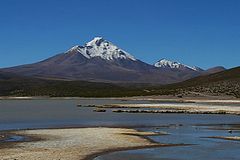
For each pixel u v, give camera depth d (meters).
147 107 111.00
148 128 56.88
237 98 164.50
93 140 41.94
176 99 168.62
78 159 31.77
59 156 32.50
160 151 35.97
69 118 76.94
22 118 77.62
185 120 71.19
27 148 36.50
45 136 45.47
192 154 34.56
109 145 38.75
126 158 32.66
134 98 187.38
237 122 67.12
